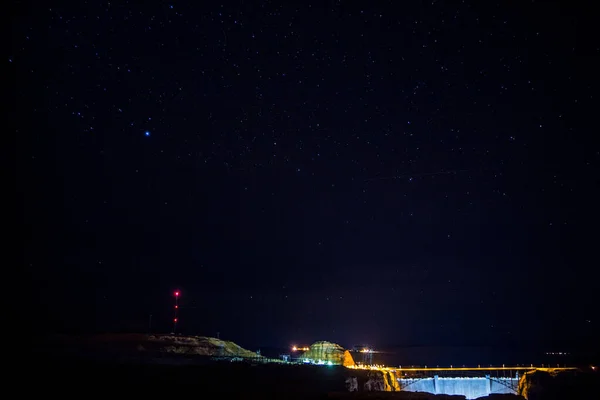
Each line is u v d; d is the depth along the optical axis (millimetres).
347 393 24172
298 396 24516
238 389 24625
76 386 21094
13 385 20031
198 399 21641
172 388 22812
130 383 22750
